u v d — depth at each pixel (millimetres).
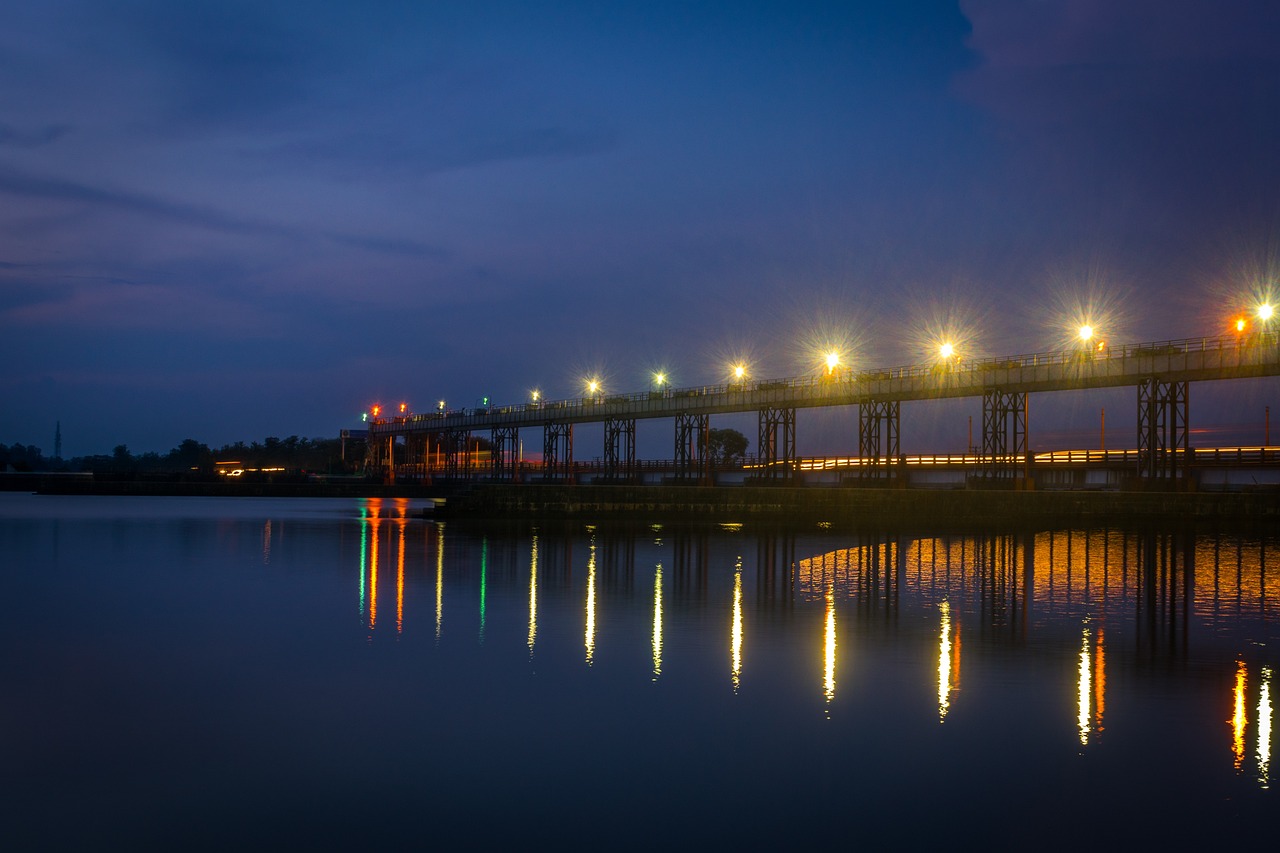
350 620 30453
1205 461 79188
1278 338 65438
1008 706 20469
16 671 23531
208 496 147750
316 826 14578
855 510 77125
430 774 16578
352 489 151500
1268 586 39125
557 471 139000
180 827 14531
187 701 20828
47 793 15742
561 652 25719
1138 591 37500
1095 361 74500
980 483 82375
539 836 14250
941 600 35000
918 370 87250
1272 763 17125
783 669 23766
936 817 14922
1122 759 17297
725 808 15219
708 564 46562
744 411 107375
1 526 72625
